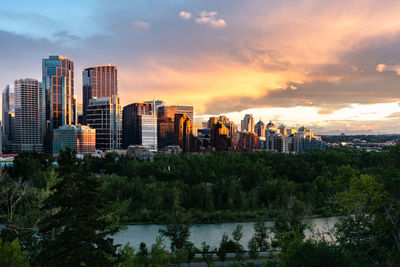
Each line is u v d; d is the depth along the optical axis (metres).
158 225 100.81
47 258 26.64
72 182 27.55
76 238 26.70
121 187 123.56
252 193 129.88
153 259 44.50
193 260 64.50
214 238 88.00
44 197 40.53
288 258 32.84
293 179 161.38
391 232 33.19
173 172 153.75
